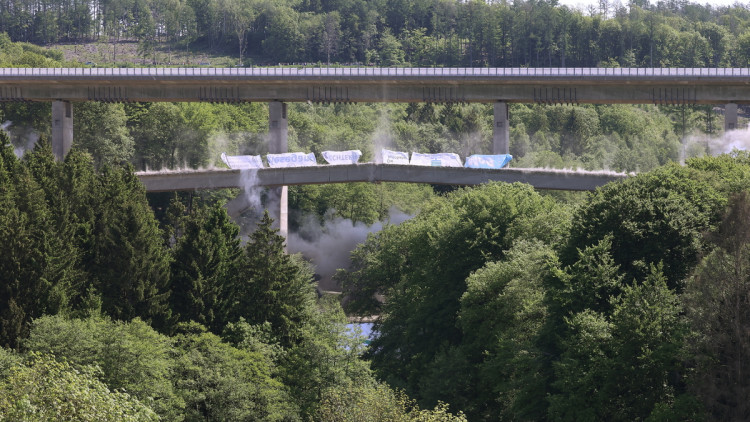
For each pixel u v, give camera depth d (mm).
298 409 117125
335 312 134000
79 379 77062
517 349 112312
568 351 101875
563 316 106250
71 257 132875
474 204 153250
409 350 148625
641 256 113438
